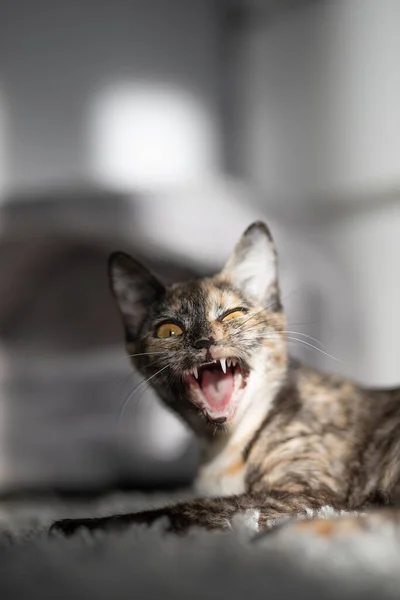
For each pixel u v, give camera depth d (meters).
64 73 1.18
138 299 0.56
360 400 0.51
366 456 0.48
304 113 1.13
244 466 0.49
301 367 0.54
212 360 0.50
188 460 0.79
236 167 1.25
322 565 0.31
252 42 1.21
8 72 1.17
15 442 0.77
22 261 0.98
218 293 0.53
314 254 0.95
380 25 1.01
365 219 1.04
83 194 1.00
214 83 1.24
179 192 0.95
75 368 0.80
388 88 1.00
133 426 0.78
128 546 0.35
